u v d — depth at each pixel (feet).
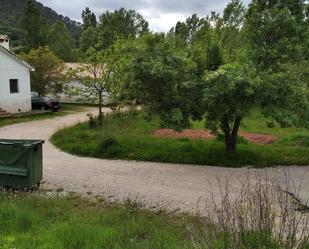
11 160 34.99
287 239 16.22
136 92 49.03
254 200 17.54
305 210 25.95
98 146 54.80
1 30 364.38
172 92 47.52
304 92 45.62
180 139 62.85
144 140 59.62
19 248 18.37
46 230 21.70
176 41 53.93
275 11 47.67
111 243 19.70
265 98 45.93
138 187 37.86
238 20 52.75
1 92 105.50
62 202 30.30
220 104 45.70
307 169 46.52
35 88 134.41
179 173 44.04
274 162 49.03
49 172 43.68
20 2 505.25
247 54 48.32
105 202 32.45
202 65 48.67
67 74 103.96
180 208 31.12
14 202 28.30
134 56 47.73
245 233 15.97
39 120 98.94
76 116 109.81
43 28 239.91
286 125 46.14
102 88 87.51
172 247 19.42
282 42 47.70
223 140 57.62
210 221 21.13
